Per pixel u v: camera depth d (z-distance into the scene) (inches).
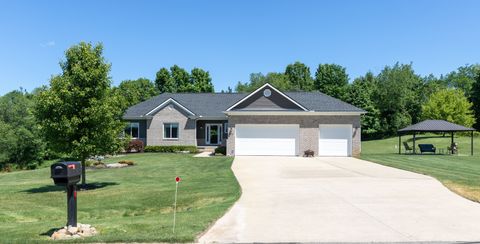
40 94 641.6
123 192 631.8
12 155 1444.4
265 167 906.1
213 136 1492.4
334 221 383.9
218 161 1083.3
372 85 2856.8
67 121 626.8
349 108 1301.7
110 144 676.7
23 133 1432.1
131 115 1470.2
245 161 1069.8
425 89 2827.3
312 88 3474.4
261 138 1266.0
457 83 3914.9
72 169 346.9
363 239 322.3
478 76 2605.8
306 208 445.1
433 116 2345.0
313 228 358.6
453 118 2325.3
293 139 1261.1
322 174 759.1
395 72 2687.0
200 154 1331.2
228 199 517.3
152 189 647.8
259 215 412.8
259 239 323.6
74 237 335.6
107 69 664.4
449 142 2052.2
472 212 420.8
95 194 624.7
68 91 629.0
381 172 781.3
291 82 3784.5
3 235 357.4
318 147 1255.5
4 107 1517.0
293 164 975.0
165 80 2844.5
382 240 319.3
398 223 374.6
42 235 355.9
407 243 312.5
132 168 970.1
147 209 513.3
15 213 515.8
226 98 1606.8
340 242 314.5
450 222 378.3
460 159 1152.2
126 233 343.6
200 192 583.8
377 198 500.4
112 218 449.4
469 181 633.6
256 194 541.0
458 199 492.4
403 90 2679.6
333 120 1259.2
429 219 390.0
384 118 2706.7
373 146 2180.1
